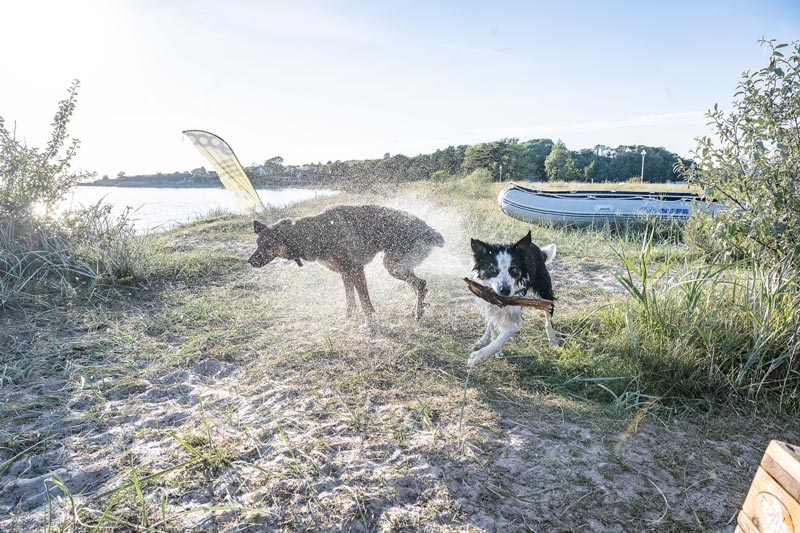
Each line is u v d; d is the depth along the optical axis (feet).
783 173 14.34
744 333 12.93
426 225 17.74
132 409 11.12
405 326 16.57
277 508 7.94
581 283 22.17
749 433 10.40
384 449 9.54
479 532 7.46
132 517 7.74
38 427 10.39
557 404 11.36
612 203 36.14
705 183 16.05
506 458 9.27
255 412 11.00
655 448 9.73
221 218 39.88
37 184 22.20
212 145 35.60
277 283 22.03
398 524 7.60
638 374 12.09
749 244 15.56
